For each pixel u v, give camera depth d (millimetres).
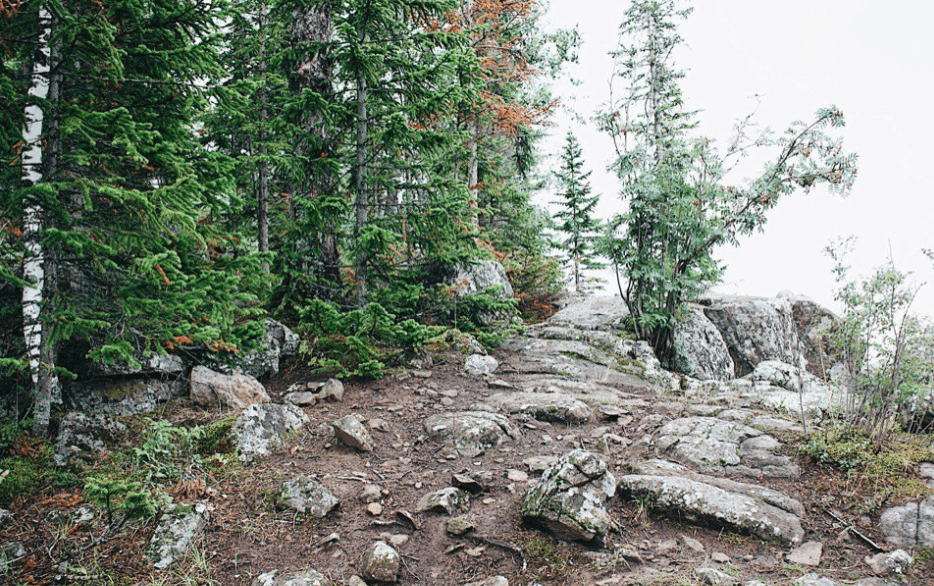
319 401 7262
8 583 3477
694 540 4328
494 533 4438
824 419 6762
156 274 4887
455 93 8375
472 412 7000
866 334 5879
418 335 8203
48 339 4945
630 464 5621
